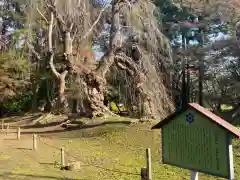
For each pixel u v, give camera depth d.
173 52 29.22
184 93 30.38
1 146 15.09
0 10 30.64
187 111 6.55
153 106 20.80
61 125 21.78
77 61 22.97
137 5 22.17
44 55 28.19
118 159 12.23
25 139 17.42
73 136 18.00
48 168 10.66
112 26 22.34
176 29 30.62
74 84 23.52
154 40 22.86
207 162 6.12
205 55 28.88
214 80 29.42
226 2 28.06
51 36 24.27
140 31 22.19
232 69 28.05
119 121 19.64
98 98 22.20
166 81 26.88
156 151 13.28
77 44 24.27
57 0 21.75
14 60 28.22
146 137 15.56
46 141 16.66
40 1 22.48
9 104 35.94
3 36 30.52
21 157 12.51
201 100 30.50
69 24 23.38
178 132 6.75
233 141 13.24
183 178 9.60
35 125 23.59
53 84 29.70
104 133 17.44
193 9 30.00
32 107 32.94
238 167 10.50
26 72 29.62
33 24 25.98
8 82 29.75
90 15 24.66
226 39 28.19
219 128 5.89
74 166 10.51
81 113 22.75
